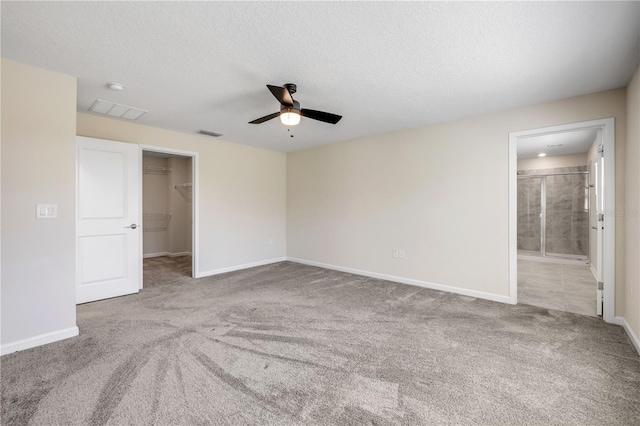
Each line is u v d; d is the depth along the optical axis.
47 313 2.45
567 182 6.34
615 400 1.74
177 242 7.01
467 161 3.76
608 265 2.88
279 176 6.04
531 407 1.68
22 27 1.91
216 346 2.40
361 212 4.87
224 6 1.72
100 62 2.38
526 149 5.80
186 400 1.73
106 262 3.63
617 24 1.86
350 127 4.23
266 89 2.90
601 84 2.75
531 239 6.81
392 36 2.01
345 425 1.55
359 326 2.80
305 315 3.08
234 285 4.24
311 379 1.95
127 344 2.42
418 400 1.75
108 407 1.66
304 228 5.79
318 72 2.54
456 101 3.19
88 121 3.64
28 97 2.39
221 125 4.14
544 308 3.30
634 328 2.47
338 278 4.65
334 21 1.85
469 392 1.82
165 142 4.34
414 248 4.25
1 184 2.27
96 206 3.56
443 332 2.67
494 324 2.86
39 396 1.76
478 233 3.68
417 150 4.21
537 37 2.01
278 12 1.77
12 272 2.30
